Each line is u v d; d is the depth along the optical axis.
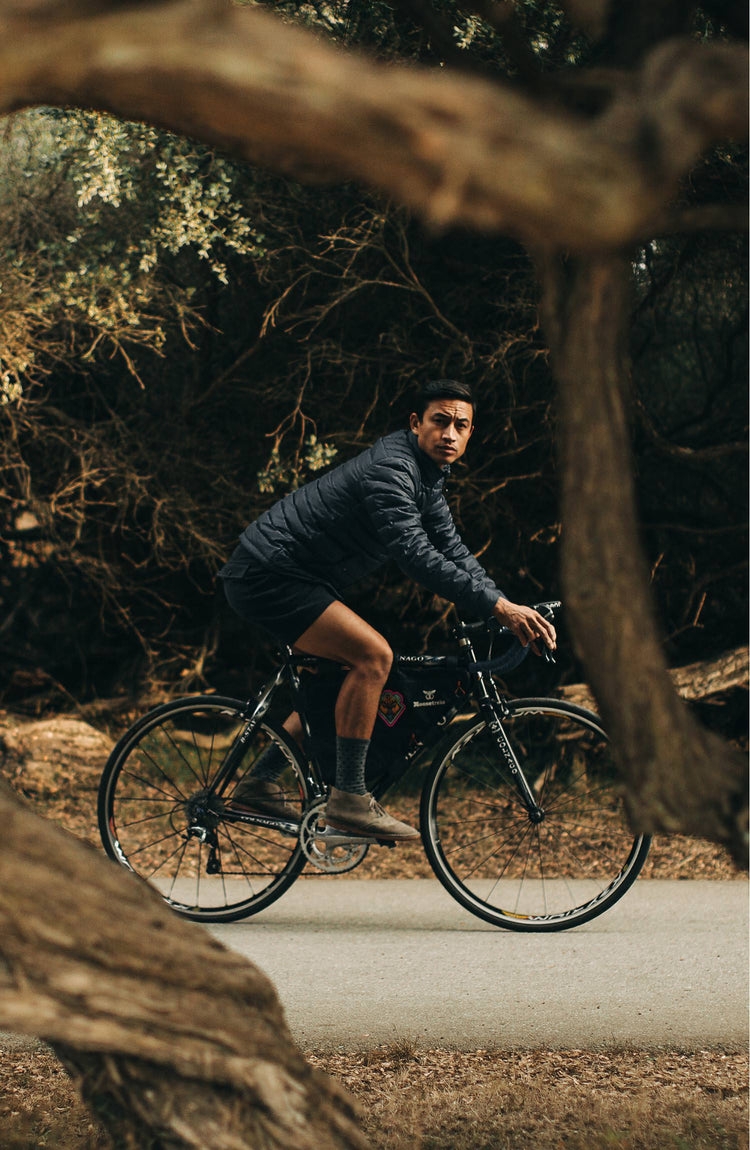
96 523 8.30
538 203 1.24
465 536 7.90
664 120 1.23
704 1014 3.52
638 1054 3.21
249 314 7.62
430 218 1.25
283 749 4.55
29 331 6.84
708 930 4.52
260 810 4.57
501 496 7.66
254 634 8.73
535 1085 2.96
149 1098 1.82
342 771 4.30
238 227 6.31
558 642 8.15
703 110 1.23
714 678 7.17
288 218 7.12
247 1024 1.86
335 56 1.25
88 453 7.68
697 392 7.98
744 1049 3.25
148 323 7.30
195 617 8.84
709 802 1.58
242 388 7.77
